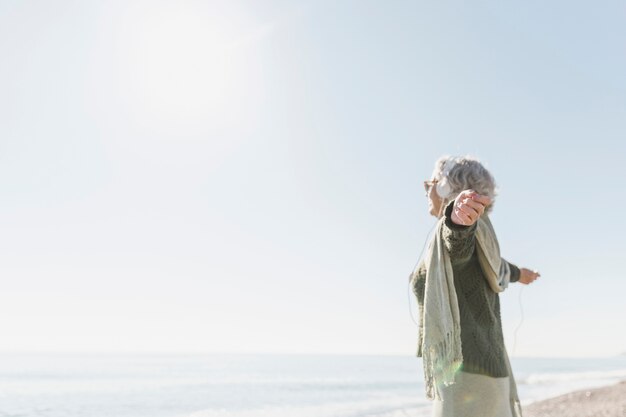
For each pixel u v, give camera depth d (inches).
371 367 2652.6
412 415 556.1
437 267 80.5
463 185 85.2
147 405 948.0
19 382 1603.1
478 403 78.2
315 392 1083.3
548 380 1199.6
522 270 105.4
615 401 508.1
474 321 80.8
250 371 2080.5
